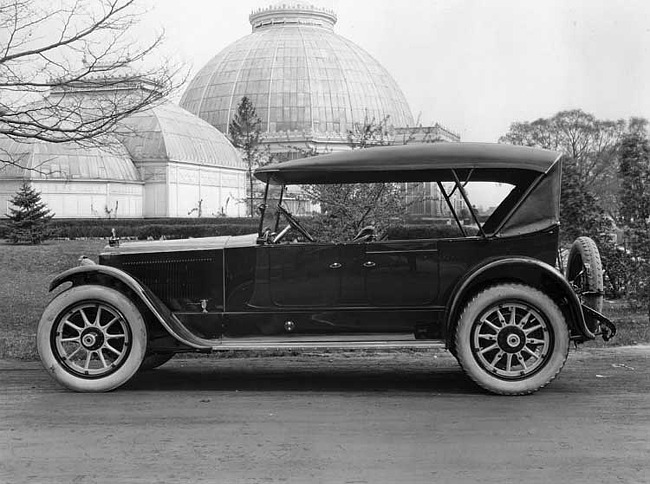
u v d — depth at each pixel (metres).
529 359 6.54
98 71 11.34
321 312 6.55
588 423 5.27
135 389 6.54
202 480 4.15
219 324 6.65
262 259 6.61
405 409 5.73
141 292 6.41
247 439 4.93
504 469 4.29
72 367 6.45
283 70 72.81
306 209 11.07
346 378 7.05
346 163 6.52
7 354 8.36
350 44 79.81
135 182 46.31
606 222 15.31
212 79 75.31
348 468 4.34
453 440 4.87
